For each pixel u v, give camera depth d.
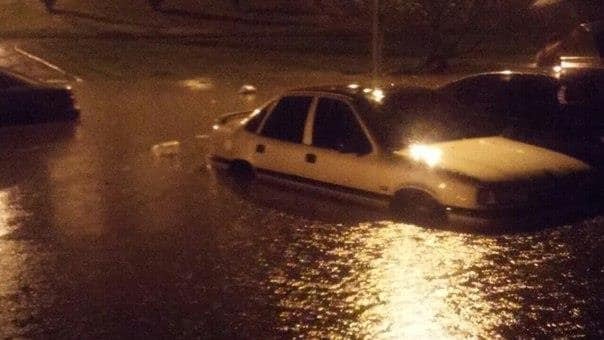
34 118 22.25
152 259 10.73
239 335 8.19
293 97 12.93
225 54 40.34
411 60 39.06
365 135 11.99
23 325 8.59
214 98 27.36
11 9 51.84
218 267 10.34
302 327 8.37
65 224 12.53
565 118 17.55
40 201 14.05
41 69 35.25
